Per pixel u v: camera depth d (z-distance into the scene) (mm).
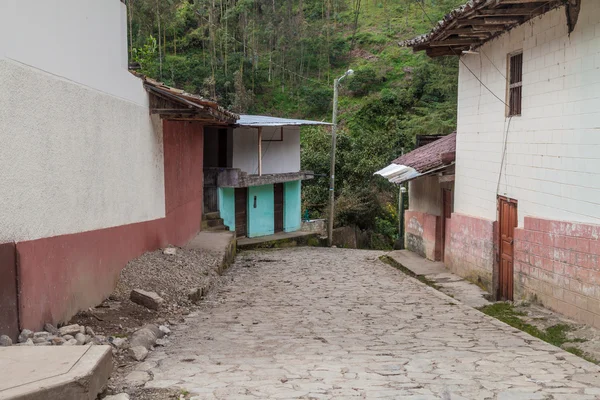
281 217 25016
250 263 15828
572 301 7477
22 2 4969
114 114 7777
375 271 13664
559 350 5867
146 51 18891
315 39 47938
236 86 38500
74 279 6199
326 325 7285
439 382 4617
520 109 9344
